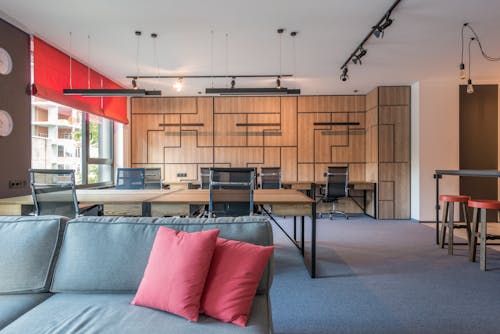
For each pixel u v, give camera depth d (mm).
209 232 1324
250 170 2701
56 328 1095
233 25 3193
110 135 5734
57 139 4137
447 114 5270
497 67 4543
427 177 5289
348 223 5270
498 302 2201
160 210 2691
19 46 3219
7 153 3078
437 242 3873
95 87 4641
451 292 2381
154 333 1071
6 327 1114
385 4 2783
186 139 6242
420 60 4242
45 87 3559
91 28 3252
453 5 2791
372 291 2404
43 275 1438
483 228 2893
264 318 1211
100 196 3027
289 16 3004
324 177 6238
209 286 1245
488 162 5266
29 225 1513
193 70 4613
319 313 2041
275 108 6266
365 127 6215
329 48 3795
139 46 3725
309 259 3213
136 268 1420
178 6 2814
